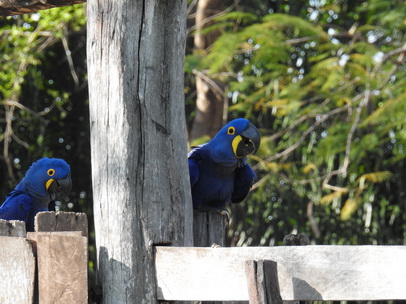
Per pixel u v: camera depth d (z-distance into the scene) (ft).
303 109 45.96
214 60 42.27
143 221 16.08
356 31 43.88
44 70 57.77
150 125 16.37
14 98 51.08
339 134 43.29
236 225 51.29
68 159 58.18
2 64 52.31
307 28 40.81
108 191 16.34
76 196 57.41
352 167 44.21
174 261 15.52
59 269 14.69
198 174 23.77
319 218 50.03
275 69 42.01
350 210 40.93
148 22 16.49
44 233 14.89
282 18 40.65
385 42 49.08
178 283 15.40
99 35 16.62
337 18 55.57
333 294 13.51
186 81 55.93
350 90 43.50
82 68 58.03
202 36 47.88
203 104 48.29
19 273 14.93
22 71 50.52
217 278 14.79
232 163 23.75
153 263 15.87
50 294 14.60
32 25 54.29
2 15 19.66
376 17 44.21
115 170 16.29
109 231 16.26
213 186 24.11
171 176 16.51
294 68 50.16
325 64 41.14
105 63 16.53
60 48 57.26
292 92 42.16
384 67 44.47
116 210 16.20
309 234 50.08
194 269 15.17
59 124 58.18
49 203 27.96
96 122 16.66
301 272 13.82
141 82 16.39
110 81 16.46
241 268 14.52
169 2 16.79
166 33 16.71
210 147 23.91
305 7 53.83
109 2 16.56
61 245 14.76
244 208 51.37
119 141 16.29
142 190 16.17
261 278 13.25
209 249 15.01
